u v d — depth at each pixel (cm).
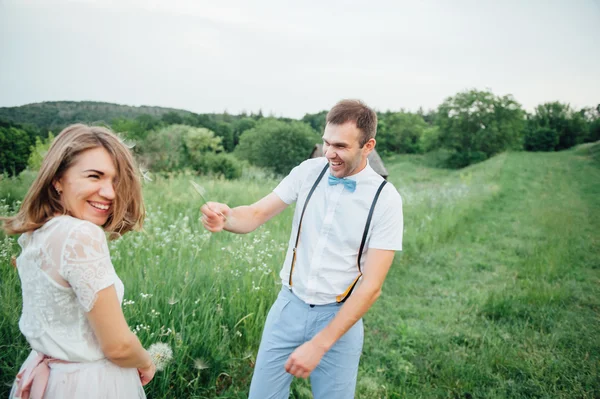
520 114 3472
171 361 239
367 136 179
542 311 452
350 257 187
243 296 324
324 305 189
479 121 3528
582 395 298
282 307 198
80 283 115
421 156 3953
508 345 367
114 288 123
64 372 126
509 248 732
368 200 182
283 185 217
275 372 200
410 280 546
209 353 263
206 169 1614
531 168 2008
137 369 150
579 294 519
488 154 3553
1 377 211
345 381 196
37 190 120
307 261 192
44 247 117
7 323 233
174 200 617
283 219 646
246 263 374
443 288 525
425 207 969
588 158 2291
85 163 122
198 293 312
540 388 304
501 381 311
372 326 403
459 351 354
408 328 388
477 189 1384
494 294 490
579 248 724
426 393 294
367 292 169
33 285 121
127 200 138
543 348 368
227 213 200
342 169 183
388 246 179
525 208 1116
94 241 118
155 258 354
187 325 267
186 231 394
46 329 122
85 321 126
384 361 333
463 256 674
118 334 124
